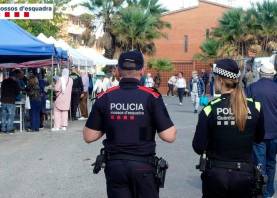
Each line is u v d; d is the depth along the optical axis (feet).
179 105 107.45
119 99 15.31
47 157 37.88
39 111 55.93
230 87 15.51
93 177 30.68
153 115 15.26
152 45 177.78
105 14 175.32
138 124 15.14
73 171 32.50
